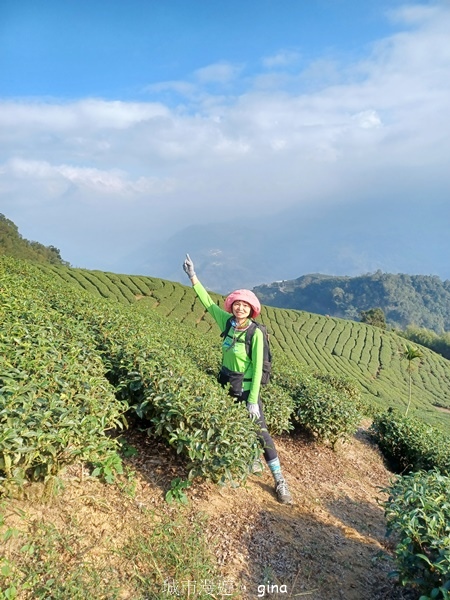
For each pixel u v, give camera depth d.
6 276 9.12
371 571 4.39
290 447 7.65
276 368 10.20
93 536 3.55
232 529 4.30
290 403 7.71
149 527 3.88
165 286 48.97
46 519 3.50
